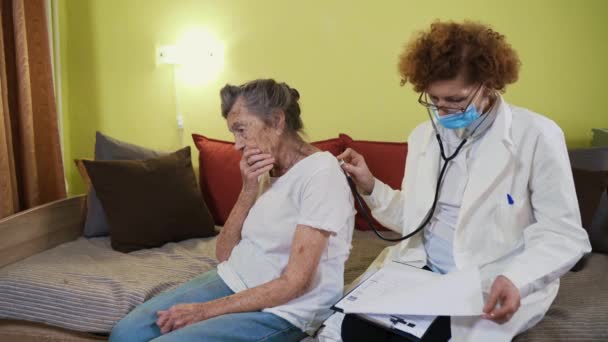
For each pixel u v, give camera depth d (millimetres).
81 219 2145
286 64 2396
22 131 2043
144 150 2209
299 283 1155
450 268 1264
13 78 2037
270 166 1256
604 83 2074
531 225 1152
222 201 2213
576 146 2162
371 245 1892
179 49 2441
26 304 1582
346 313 1037
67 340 1544
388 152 2080
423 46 1132
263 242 1301
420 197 1310
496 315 973
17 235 1796
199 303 1222
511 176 1163
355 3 2252
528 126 1168
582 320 1237
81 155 2701
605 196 1745
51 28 2230
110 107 2643
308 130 2438
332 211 1179
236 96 1256
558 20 2066
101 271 1656
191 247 1948
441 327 1060
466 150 1229
